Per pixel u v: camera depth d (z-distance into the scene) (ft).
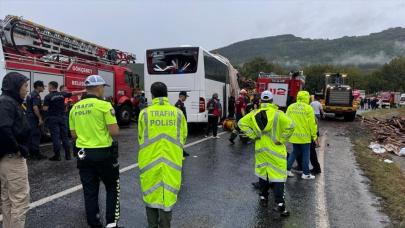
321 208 20.16
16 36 44.24
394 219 18.74
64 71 46.21
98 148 15.76
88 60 54.65
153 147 14.52
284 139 18.83
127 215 18.43
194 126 56.80
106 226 16.53
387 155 38.81
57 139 30.53
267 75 86.74
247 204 20.58
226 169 29.07
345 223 18.04
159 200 14.46
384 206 20.74
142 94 65.67
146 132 14.65
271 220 18.24
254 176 27.02
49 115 30.30
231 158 33.60
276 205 19.31
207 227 17.21
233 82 73.26
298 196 22.38
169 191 14.46
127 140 43.29
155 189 14.48
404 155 39.19
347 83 95.61
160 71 49.42
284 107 82.48
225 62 65.77
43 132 39.47
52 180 24.21
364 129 65.41
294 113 26.22
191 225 17.40
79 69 49.39
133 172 26.86
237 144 42.04
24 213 14.70
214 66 55.26
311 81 322.55
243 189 23.49
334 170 29.73
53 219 17.52
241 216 18.69
